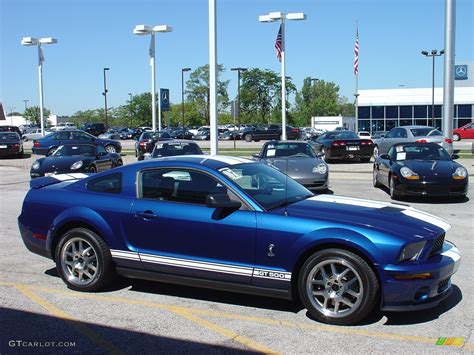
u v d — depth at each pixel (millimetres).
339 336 4418
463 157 23766
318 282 4703
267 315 4965
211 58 14773
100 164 16016
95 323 4809
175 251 5219
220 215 5020
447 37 19234
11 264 6945
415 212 5227
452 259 4746
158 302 5383
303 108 116062
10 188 15977
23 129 79188
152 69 34625
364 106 56719
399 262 4430
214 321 4828
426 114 54531
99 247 5582
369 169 20141
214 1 14625
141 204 5414
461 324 4645
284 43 30609
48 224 5879
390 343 4258
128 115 119312
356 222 4656
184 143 16453
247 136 52031
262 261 4824
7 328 4711
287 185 5719
